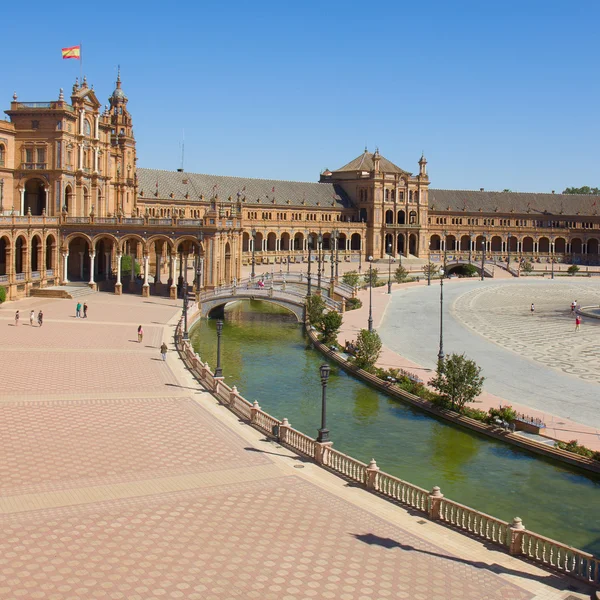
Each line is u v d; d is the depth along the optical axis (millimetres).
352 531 29688
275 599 23984
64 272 116625
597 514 37719
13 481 33781
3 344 69188
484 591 25141
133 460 37500
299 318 104375
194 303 104500
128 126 142375
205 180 191875
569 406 56812
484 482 42062
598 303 134500
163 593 24016
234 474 36062
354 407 57656
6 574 24812
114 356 66125
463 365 54719
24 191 116438
